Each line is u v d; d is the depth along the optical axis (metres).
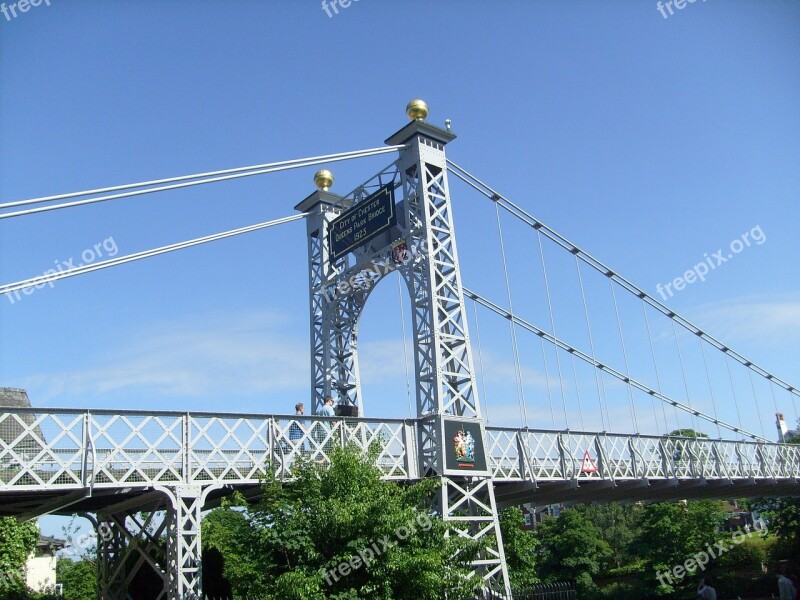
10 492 15.73
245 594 18.41
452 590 17.30
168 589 16.97
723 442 36.56
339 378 28.41
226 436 18.41
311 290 29.72
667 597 50.06
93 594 42.00
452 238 24.77
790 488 43.06
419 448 22.41
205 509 23.11
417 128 25.23
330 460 18.14
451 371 23.42
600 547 58.78
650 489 35.12
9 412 15.55
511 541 37.97
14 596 28.02
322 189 30.16
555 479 26.12
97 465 16.31
